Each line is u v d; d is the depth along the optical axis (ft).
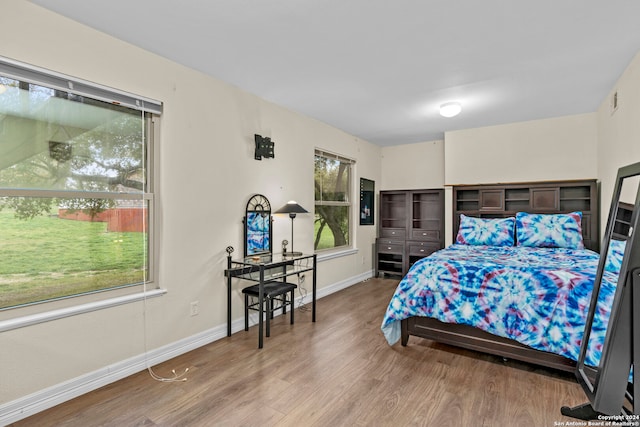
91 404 6.38
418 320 8.95
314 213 14.23
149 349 7.97
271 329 10.52
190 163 8.97
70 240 6.92
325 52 8.13
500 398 6.62
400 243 17.98
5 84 6.03
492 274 8.07
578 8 6.31
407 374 7.61
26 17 6.06
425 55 8.28
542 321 7.23
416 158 18.84
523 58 8.45
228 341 9.51
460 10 6.40
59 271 6.75
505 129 14.84
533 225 13.02
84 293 7.07
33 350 6.13
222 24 6.89
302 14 6.55
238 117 10.41
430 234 17.30
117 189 7.64
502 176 14.89
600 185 12.62
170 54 8.21
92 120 7.23
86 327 6.86
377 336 9.95
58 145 6.72
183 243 8.78
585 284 7.02
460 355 8.64
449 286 8.44
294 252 12.03
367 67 8.98
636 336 4.81
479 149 15.39
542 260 9.60
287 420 5.91
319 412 6.15
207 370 7.76
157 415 6.05
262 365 8.03
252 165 10.93
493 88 10.54
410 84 10.16
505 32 7.20
